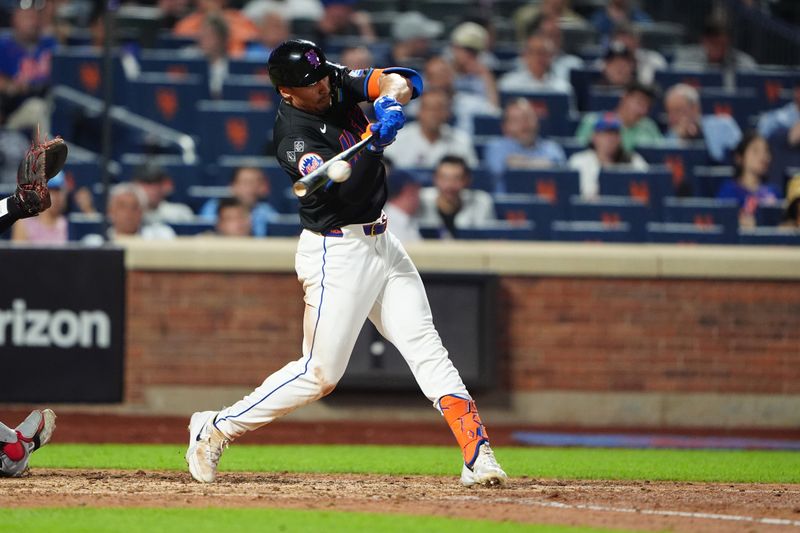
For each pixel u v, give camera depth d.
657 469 26.73
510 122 49.94
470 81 55.03
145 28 57.34
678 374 43.16
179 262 40.88
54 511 15.95
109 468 23.97
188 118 51.62
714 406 43.22
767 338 43.56
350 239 18.44
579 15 65.19
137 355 40.72
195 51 55.38
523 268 42.22
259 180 45.53
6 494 17.97
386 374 40.94
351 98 18.58
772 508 17.45
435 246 41.69
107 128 41.34
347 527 14.66
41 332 39.62
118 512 15.88
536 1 66.19
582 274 42.56
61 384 39.78
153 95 51.34
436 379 19.12
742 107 55.91
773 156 53.56
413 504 17.16
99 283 40.09
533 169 48.19
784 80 59.03
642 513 16.47
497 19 65.00
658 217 48.41
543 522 15.38
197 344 41.09
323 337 18.64
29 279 39.50
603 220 47.34
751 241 47.28
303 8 61.34
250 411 19.28
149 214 45.34
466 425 19.09
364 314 18.81
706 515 16.41
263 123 49.97
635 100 52.53
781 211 49.62
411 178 44.91
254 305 41.44
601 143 50.25
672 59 63.31
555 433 39.72
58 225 43.81
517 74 55.47
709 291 43.34
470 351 41.47
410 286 19.14
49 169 19.50
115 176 47.84
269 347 41.47
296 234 44.41
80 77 50.72
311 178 16.70
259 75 53.84
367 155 18.11
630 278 42.97
